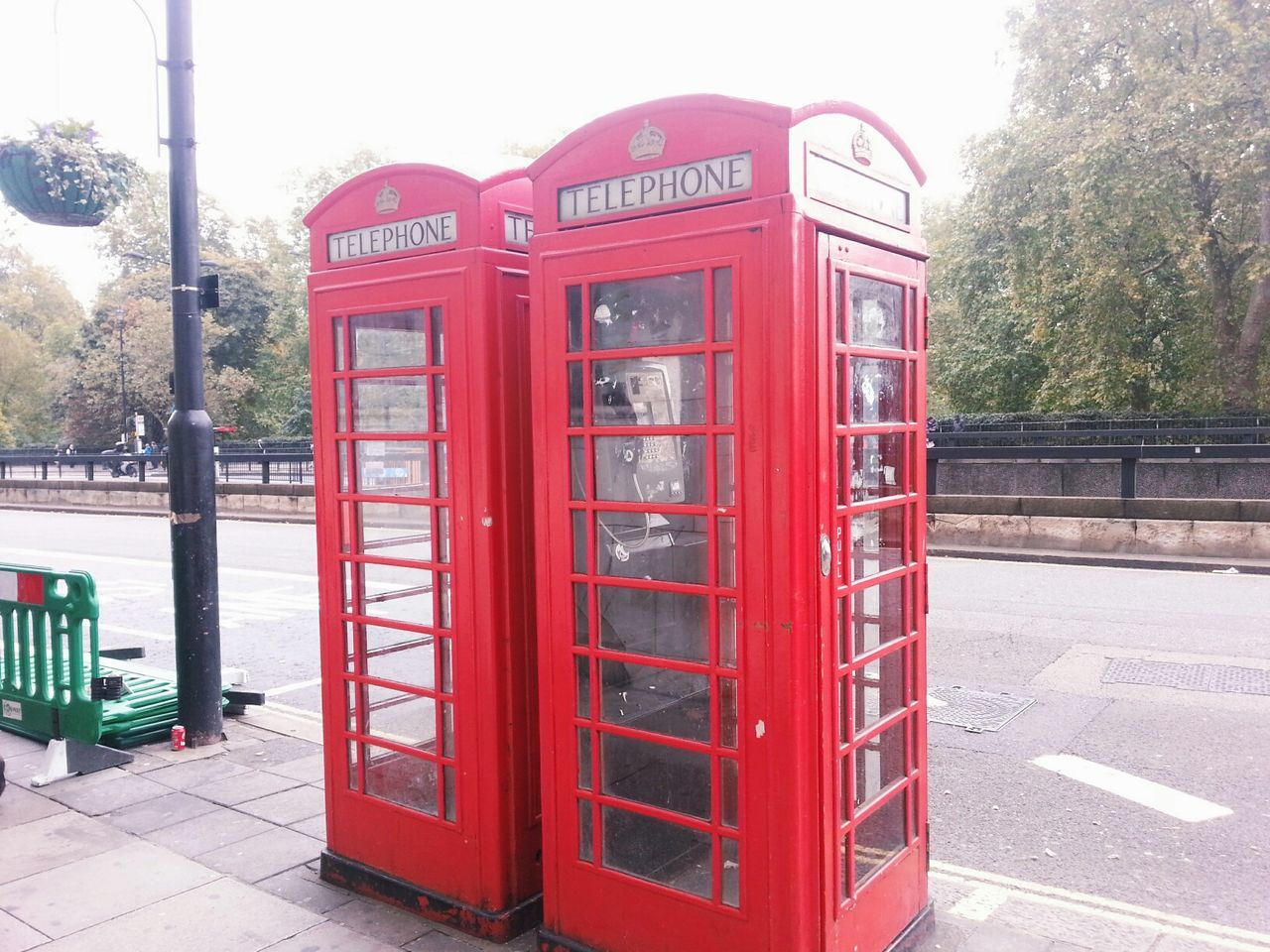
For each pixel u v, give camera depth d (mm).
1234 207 21188
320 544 3898
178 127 5570
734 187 2725
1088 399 23438
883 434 3191
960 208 29344
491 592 3344
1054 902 3869
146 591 12172
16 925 3588
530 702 3482
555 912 3291
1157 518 12414
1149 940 3547
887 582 3266
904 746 3379
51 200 5098
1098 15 20078
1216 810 4766
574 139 3035
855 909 3029
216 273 5676
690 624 2949
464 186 3322
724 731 2893
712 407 2805
